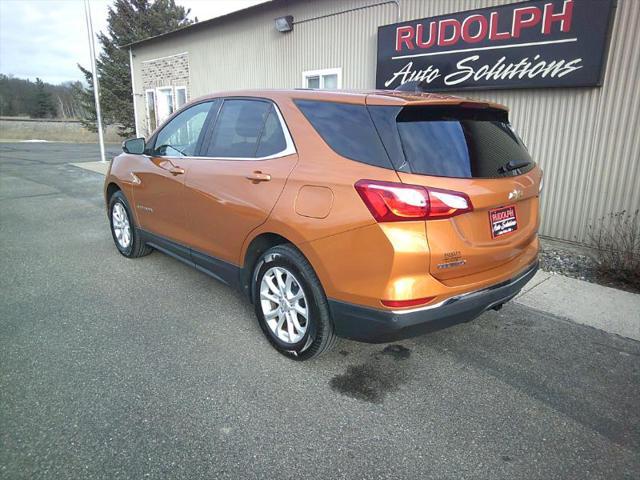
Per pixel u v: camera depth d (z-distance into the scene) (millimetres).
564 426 2486
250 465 2166
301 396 2707
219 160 3531
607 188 5516
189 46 13000
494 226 2711
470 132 2766
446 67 6512
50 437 2301
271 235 3090
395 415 2555
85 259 5188
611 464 2219
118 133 31797
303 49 9273
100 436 2322
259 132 3287
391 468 2170
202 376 2883
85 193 9648
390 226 2393
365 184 2471
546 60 5555
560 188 5906
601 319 3811
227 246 3443
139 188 4531
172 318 3697
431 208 2367
